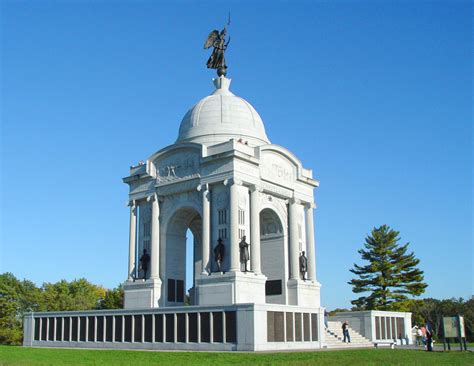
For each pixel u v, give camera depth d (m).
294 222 78.62
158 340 62.44
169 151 76.56
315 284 78.81
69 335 71.56
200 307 59.50
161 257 75.88
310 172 84.81
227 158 70.06
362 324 77.06
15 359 44.47
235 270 66.38
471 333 142.62
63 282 144.62
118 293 141.00
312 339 61.84
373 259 115.94
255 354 49.16
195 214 79.31
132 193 80.12
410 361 42.22
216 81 87.31
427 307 146.38
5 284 135.38
